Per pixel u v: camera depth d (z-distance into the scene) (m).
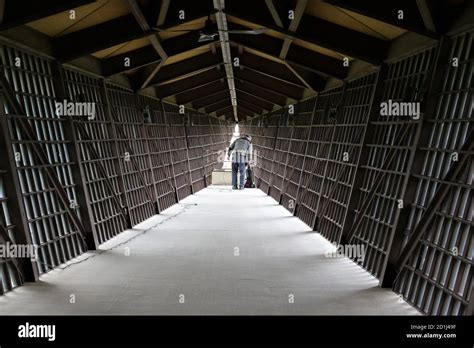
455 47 4.59
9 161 5.06
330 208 8.29
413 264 4.93
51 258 5.94
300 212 10.62
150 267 6.09
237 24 8.46
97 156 7.60
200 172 17.81
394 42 6.07
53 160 6.31
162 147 12.51
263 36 8.63
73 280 5.44
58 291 5.01
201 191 17.00
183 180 14.91
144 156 10.70
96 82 8.25
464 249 4.06
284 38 7.91
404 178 5.38
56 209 6.24
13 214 5.16
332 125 8.90
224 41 8.95
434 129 4.80
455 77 4.53
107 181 8.00
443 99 4.71
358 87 7.58
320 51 8.15
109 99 8.76
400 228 5.18
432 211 4.56
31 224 5.60
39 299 4.73
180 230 8.94
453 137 4.45
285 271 5.96
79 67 7.19
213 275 5.72
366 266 6.11
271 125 17.34
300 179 11.09
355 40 6.38
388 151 6.04
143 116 10.73
